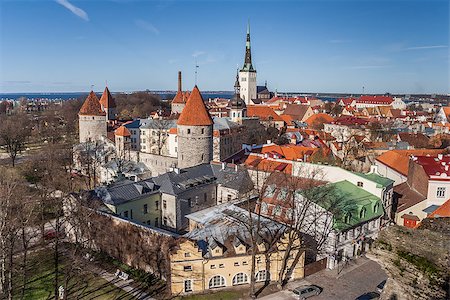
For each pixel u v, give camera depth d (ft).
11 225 177.88
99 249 200.13
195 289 160.25
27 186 295.48
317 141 397.80
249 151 309.22
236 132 406.82
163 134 443.73
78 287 164.66
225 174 260.42
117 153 368.89
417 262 74.08
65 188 262.26
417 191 242.37
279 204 199.11
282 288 164.14
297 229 172.45
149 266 177.58
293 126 552.82
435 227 85.61
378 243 79.51
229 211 197.36
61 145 423.64
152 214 233.76
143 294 159.94
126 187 225.76
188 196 240.32
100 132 399.03
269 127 488.85
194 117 283.59
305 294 156.46
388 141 419.95
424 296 72.49
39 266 181.68
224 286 163.43
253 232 172.45
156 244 172.96
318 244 186.91
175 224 232.94
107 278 173.27
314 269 179.42
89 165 339.77
